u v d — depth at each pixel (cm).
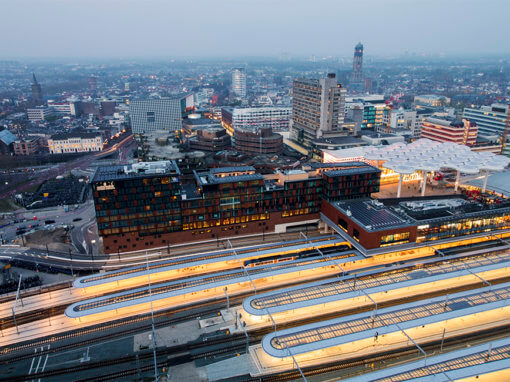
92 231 19888
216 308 13500
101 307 13012
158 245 17325
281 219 18788
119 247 16938
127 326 12594
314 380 10712
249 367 10806
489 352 10269
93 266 16138
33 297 14300
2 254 17412
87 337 12144
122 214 16438
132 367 11050
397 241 15812
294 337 11250
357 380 9738
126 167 17375
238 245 17662
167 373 10825
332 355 11144
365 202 18262
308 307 13062
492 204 18138
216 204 17500
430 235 16438
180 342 11775
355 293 13375
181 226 17375
